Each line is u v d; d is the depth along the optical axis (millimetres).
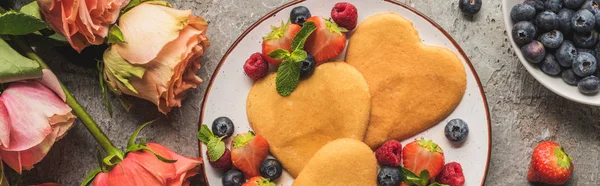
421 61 480
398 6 487
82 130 515
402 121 484
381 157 474
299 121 481
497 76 510
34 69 419
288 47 470
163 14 438
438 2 510
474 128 485
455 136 477
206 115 493
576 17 464
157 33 434
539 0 476
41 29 441
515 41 475
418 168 471
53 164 517
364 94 474
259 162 482
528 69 478
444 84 481
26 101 422
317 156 472
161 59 442
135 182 446
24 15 411
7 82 425
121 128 514
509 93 510
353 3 489
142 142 475
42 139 423
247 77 493
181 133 514
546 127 511
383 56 482
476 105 484
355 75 476
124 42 433
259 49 491
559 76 482
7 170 509
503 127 511
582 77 470
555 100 509
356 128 474
